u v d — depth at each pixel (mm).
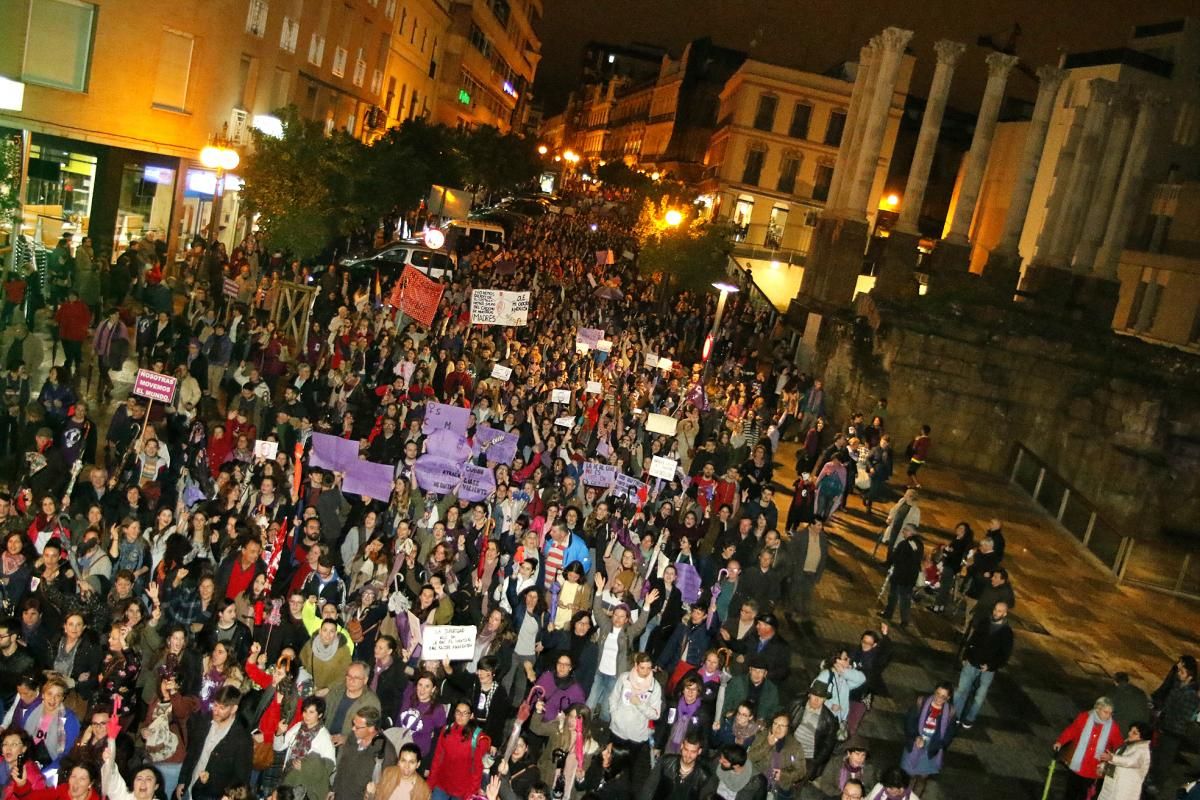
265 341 17984
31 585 9680
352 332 20219
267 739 8727
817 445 22062
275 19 31359
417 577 11352
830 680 10211
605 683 10961
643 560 12977
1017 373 28766
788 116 64188
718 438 21734
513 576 11578
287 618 10062
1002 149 54906
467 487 13641
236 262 25203
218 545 11133
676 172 86438
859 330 29609
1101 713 10641
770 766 9234
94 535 10203
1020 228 37469
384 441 15250
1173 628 18969
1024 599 18969
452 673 9969
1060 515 24453
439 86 63656
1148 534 25016
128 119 24922
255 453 12938
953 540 16969
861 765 8938
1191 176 44000
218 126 28500
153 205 26969
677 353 33094
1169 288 40375
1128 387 28000
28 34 22547
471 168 59438
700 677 9789
